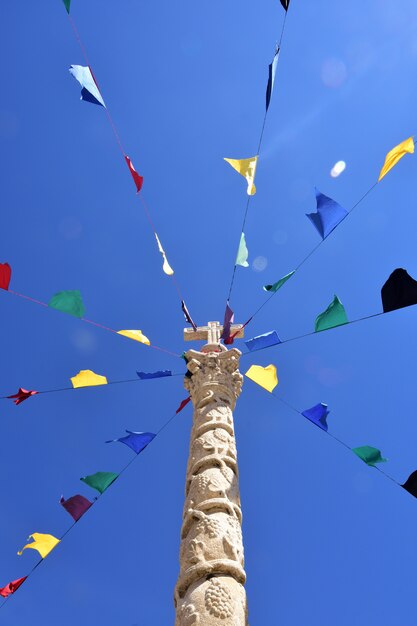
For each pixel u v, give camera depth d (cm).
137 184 851
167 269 961
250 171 812
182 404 1011
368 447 797
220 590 555
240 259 940
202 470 736
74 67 797
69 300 822
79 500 819
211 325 1077
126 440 883
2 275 802
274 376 897
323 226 730
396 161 702
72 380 906
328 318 772
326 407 848
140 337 920
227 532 630
